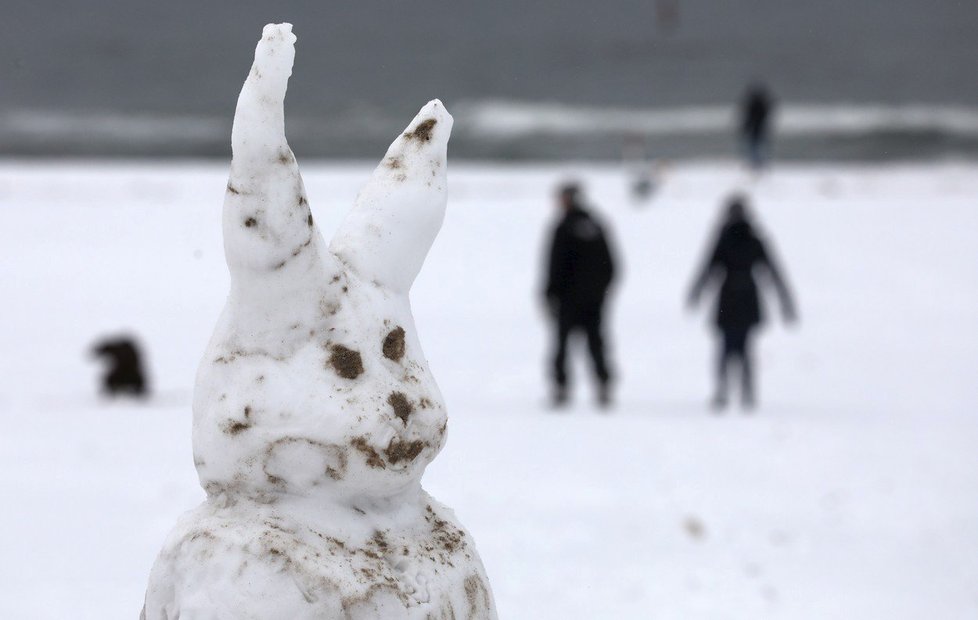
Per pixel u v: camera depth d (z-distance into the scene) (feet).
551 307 105.81
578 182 106.01
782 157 403.95
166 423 96.27
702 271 105.60
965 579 58.03
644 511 68.69
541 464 80.12
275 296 18.44
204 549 18.15
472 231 217.97
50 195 257.34
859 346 136.67
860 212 244.22
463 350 133.18
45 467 79.15
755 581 57.26
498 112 549.95
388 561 18.72
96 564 59.11
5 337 139.64
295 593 17.74
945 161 390.63
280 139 18.10
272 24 18.16
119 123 529.86
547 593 54.65
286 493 18.63
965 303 163.94
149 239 208.64
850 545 63.31
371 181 20.38
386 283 19.62
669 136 461.37
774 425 95.71
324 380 18.45
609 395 105.81
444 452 83.41
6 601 53.36
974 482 76.79
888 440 89.61
